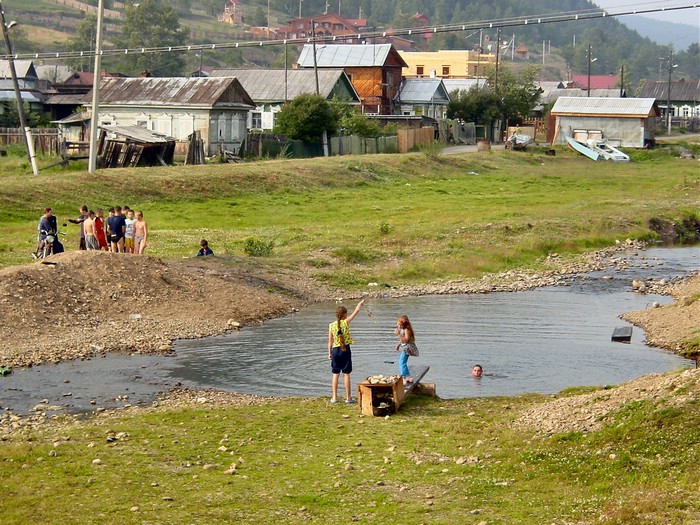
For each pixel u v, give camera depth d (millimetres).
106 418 24562
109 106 98500
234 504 17938
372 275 47906
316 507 17766
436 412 25172
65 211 61219
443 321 38312
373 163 88625
